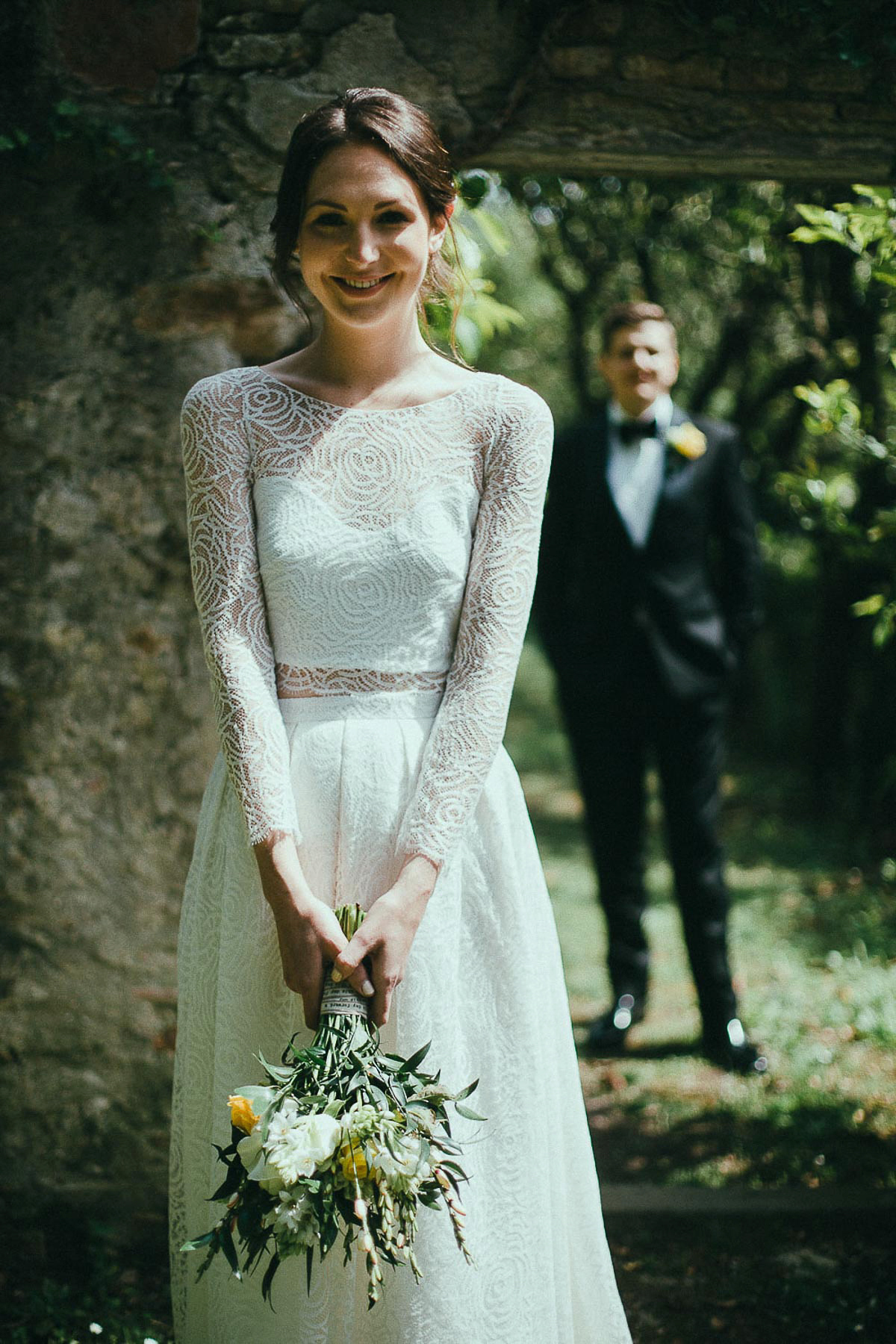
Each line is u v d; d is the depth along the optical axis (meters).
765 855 6.73
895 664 6.54
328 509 1.90
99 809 2.89
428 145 1.91
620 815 4.32
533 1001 1.99
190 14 2.82
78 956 2.89
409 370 1.99
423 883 1.81
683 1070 4.05
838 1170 3.28
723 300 8.12
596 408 9.25
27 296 2.84
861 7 2.94
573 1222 2.11
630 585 4.15
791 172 3.13
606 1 2.91
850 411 3.63
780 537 7.52
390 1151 1.61
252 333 2.89
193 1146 2.07
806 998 4.59
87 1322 2.62
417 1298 1.83
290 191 1.92
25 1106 2.88
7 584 2.86
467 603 1.93
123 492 2.88
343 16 2.86
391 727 1.92
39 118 2.81
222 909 1.99
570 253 8.62
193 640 2.90
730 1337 2.61
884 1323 2.63
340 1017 1.75
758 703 9.37
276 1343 1.84
